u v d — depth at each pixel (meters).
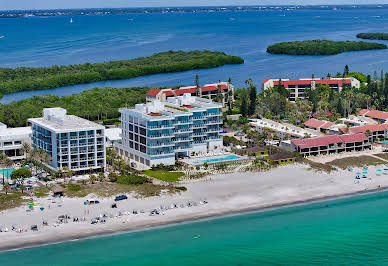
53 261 152.00
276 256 160.25
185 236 169.88
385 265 156.25
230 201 195.25
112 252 158.12
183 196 197.62
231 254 160.38
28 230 166.75
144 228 172.62
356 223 181.75
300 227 178.12
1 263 149.75
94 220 173.38
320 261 157.75
